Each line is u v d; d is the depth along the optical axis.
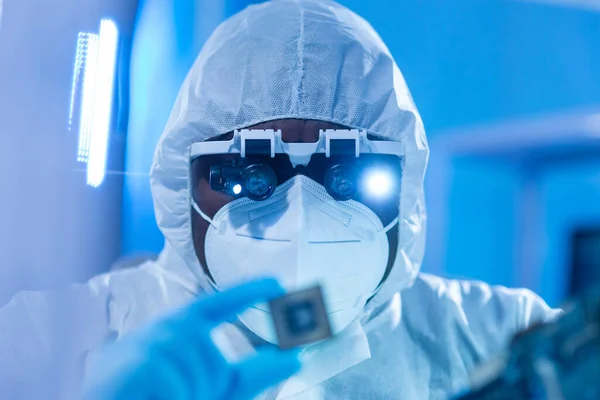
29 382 0.97
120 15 1.03
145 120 1.37
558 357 0.49
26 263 0.93
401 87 1.10
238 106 1.02
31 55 0.91
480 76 2.61
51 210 0.93
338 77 1.03
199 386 0.82
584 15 2.68
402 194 1.07
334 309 1.01
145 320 1.13
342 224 0.99
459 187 2.96
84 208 0.97
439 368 1.11
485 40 2.58
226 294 0.88
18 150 0.91
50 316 0.95
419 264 1.16
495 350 1.13
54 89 0.93
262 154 0.96
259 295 0.88
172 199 1.08
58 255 0.94
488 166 3.10
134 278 1.20
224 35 1.12
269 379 0.88
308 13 1.08
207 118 1.04
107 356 0.81
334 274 0.99
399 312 1.17
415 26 2.35
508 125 2.71
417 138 1.06
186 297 1.17
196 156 1.03
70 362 0.95
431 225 2.90
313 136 1.00
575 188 3.11
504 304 1.20
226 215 1.01
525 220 3.09
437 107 2.62
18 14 0.90
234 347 1.08
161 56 1.39
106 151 1.00
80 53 0.95
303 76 1.01
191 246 1.09
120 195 1.07
